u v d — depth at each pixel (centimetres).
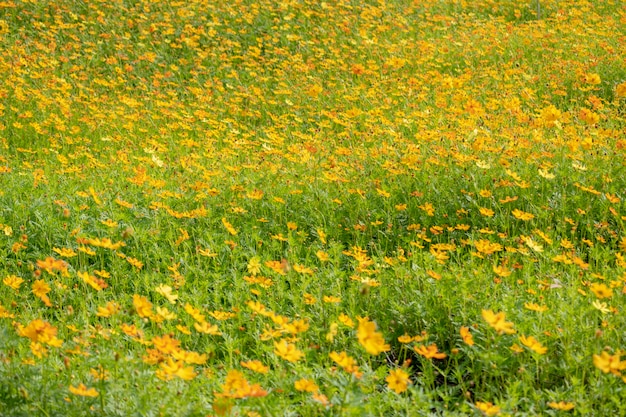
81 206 546
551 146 665
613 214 542
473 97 964
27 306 433
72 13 1287
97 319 411
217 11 1361
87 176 674
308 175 657
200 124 946
